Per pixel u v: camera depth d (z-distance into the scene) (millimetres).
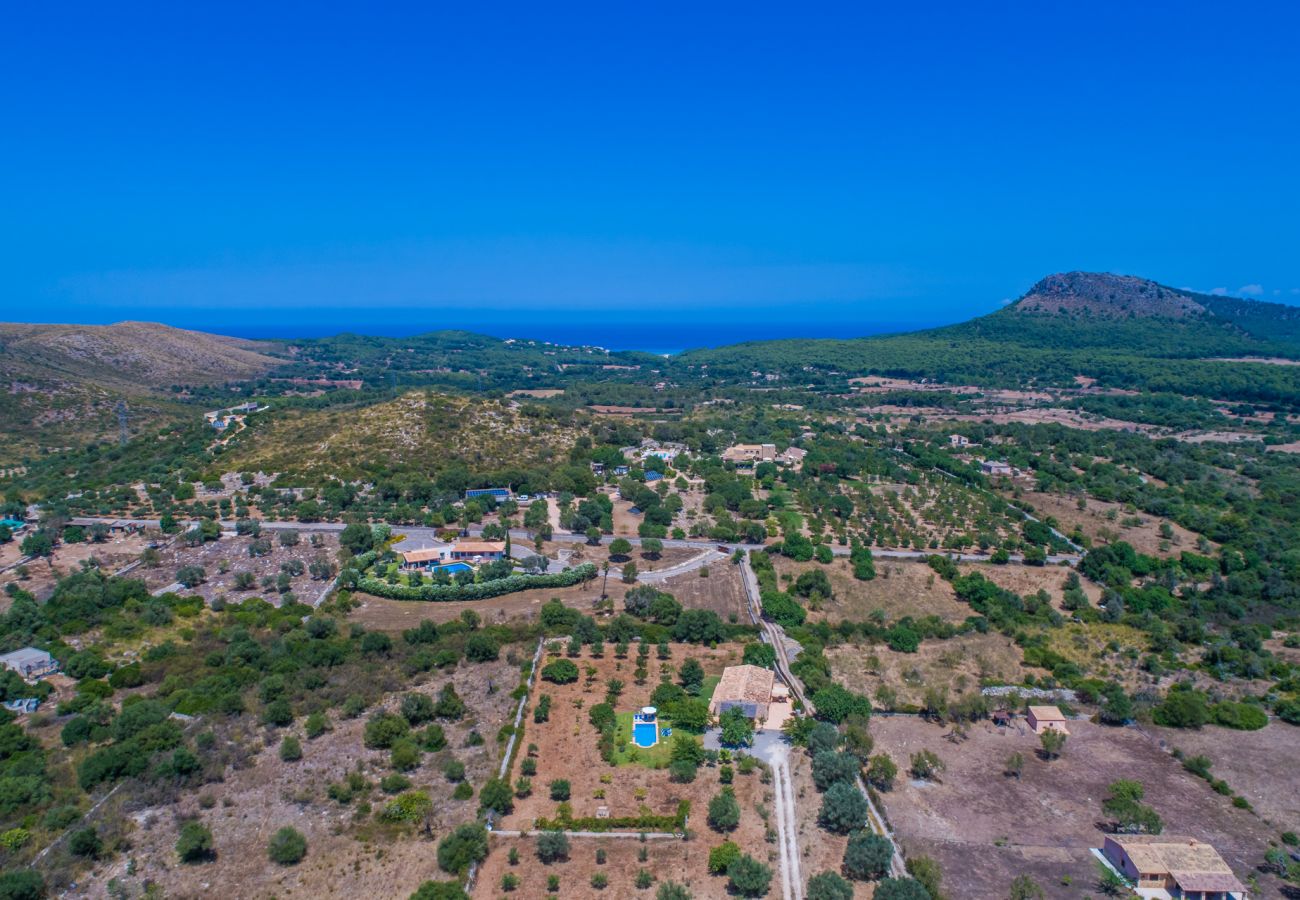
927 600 153125
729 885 77312
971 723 110312
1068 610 151500
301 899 74938
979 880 79438
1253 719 111562
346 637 132750
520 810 88438
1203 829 89188
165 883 76188
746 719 103125
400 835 83812
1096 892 78000
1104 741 107062
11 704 106375
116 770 91438
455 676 118875
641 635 133625
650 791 92188
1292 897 78688
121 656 121625
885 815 89125
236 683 112875
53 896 74188
